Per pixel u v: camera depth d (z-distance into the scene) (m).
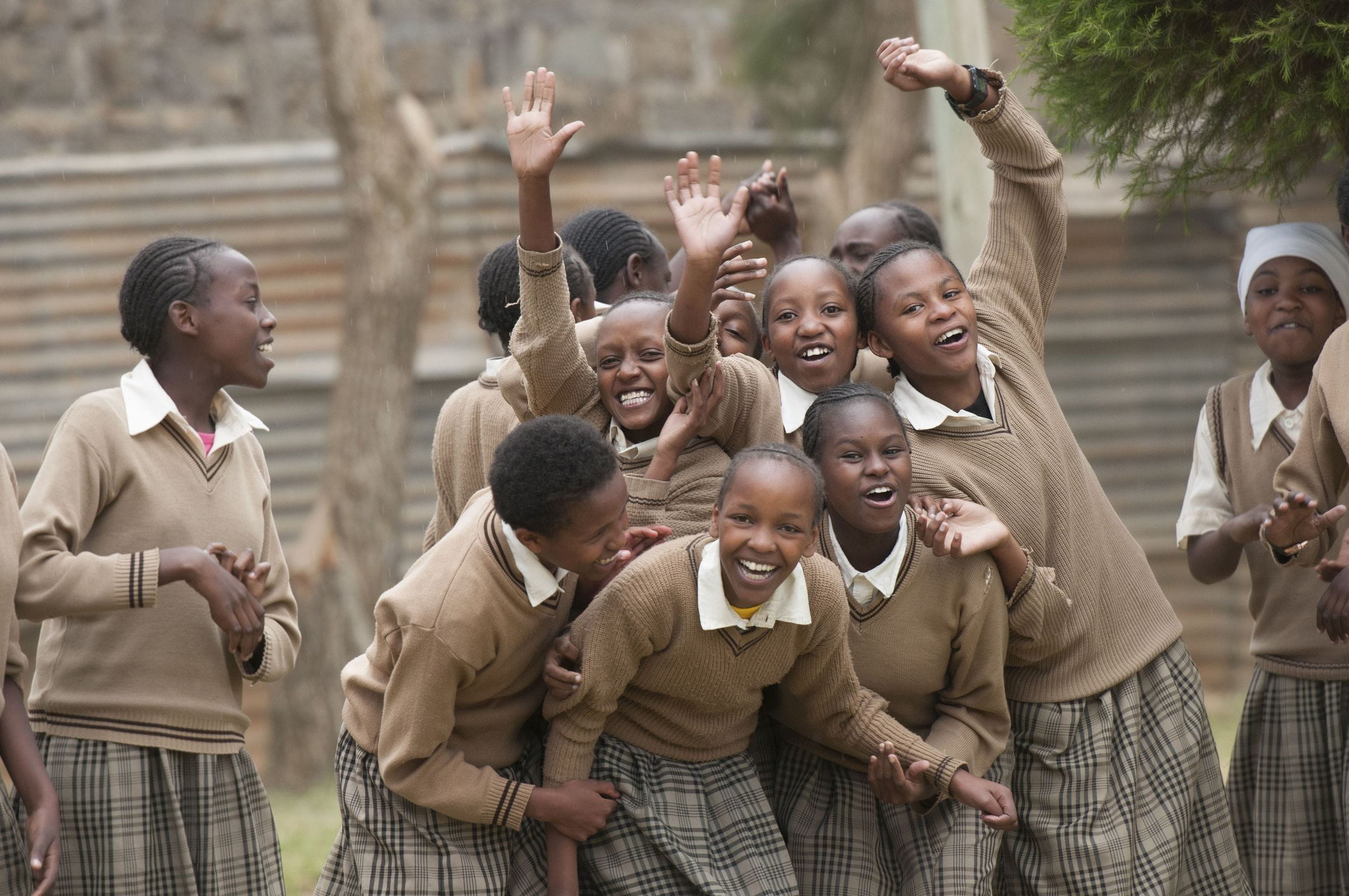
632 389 7.35
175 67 27.23
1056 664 7.49
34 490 7.29
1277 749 8.75
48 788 6.96
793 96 24.97
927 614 7.03
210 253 7.83
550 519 6.33
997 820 6.72
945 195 14.55
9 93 26.62
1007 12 26.52
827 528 7.14
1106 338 24.48
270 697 21.89
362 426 22.38
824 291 7.32
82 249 23.28
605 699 6.72
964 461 7.34
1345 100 7.69
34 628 20.66
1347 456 7.69
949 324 7.20
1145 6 7.89
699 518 7.26
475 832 6.88
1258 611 8.95
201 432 7.87
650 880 6.80
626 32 29.38
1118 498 24.48
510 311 8.54
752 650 6.68
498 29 28.66
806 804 7.33
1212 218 24.39
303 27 27.55
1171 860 7.51
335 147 24.19
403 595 6.62
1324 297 8.57
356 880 7.18
